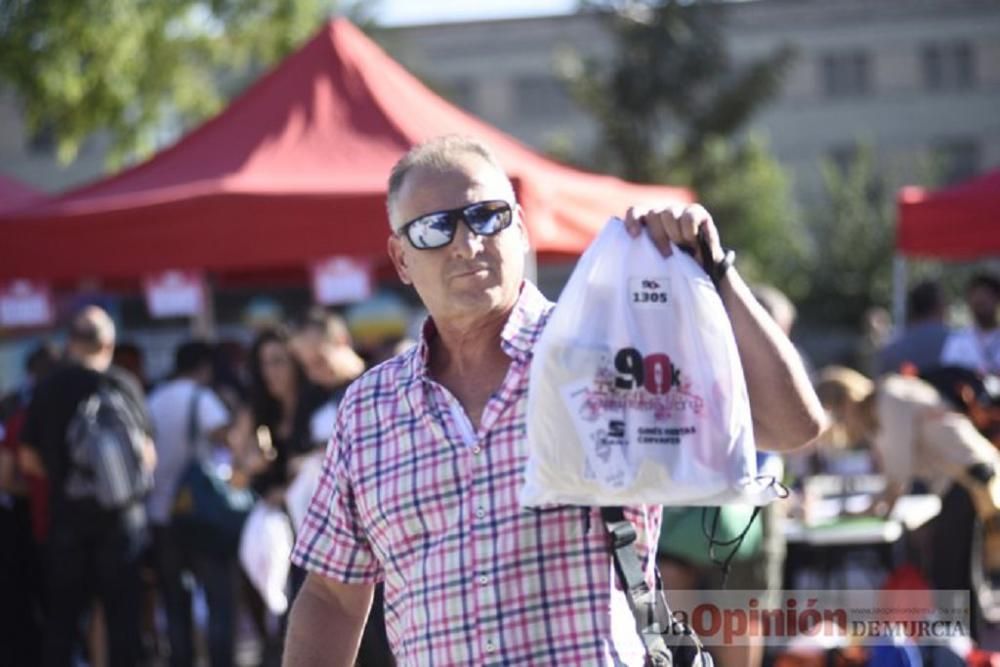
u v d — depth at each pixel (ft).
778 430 10.03
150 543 31.78
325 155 26.81
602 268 9.91
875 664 20.90
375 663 20.54
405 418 10.68
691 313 9.81
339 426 11.03
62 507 27.09
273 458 25.49
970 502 27.40
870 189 143.13
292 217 24.91
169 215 25.29
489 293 10.56
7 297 27.66
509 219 10.75
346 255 24.94
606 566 10.10
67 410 27.14
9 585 29.48
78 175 148.56
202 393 30.35
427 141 11.10
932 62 182.91
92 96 65.41
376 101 28.17
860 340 138.31
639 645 10.14
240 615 34.83
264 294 68.39
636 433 9.64
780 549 19.79
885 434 27.68
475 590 10.16
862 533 28.02
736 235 118.73
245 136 27.71
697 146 113.50
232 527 28.96
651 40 112.78
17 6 62.03
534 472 9.72
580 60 115.44
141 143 69.82
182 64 71.87
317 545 11.23
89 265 25.72
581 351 9.73
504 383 10.45
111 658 27.45
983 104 182.09
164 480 30.09
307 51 29.04
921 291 37.35
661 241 10.00
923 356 36.76
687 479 9.59
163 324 67.41
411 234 10.66
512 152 28.40
